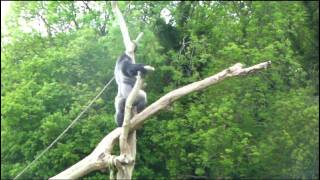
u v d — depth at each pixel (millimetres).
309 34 31344
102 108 24562
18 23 27297
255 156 23797
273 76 25016
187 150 25203
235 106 24469
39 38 26781
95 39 25266
